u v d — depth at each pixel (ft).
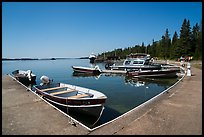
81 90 35.68
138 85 64.75
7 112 23.45
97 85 65.41
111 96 45.44
